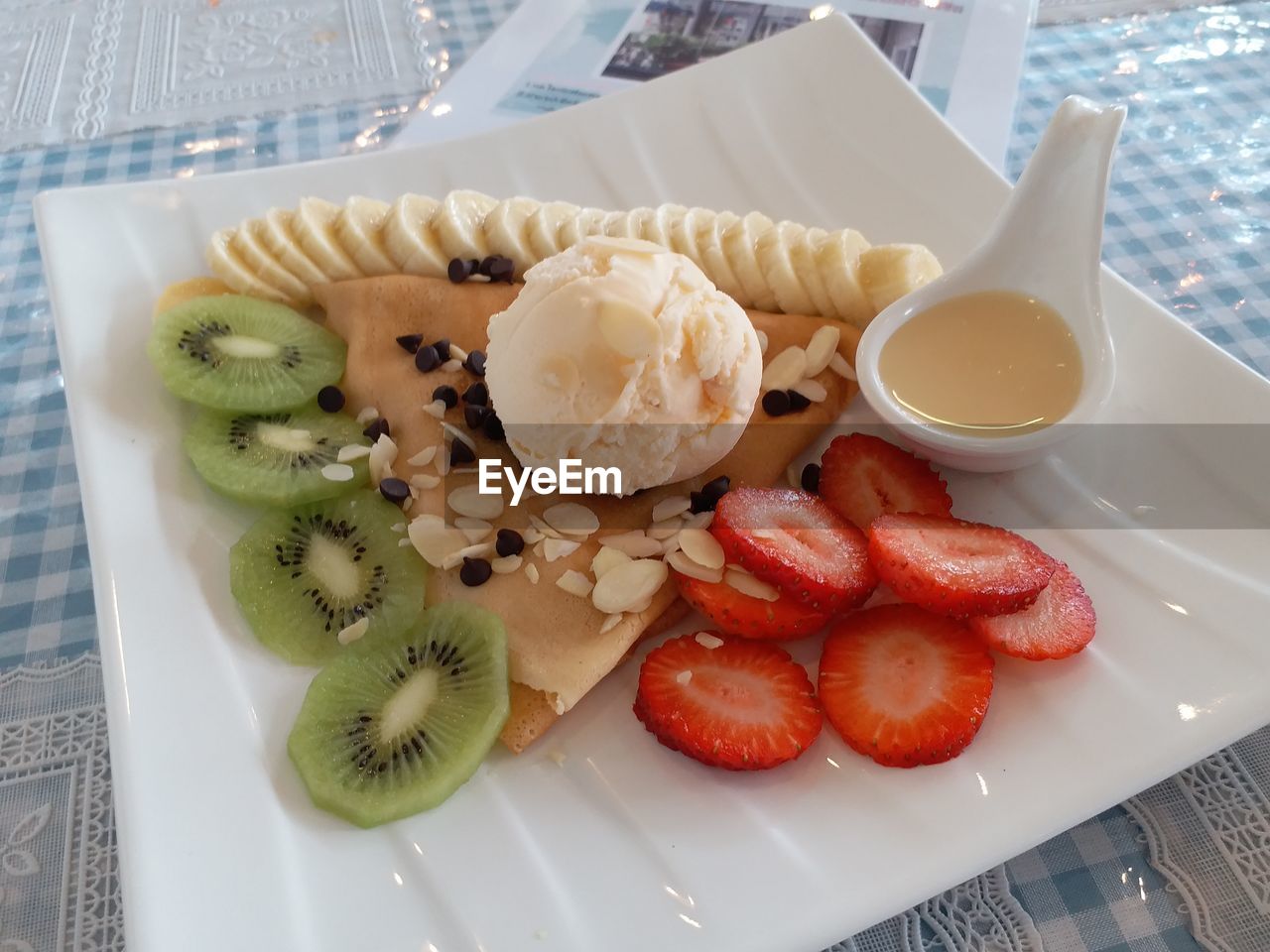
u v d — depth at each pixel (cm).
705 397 23
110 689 20
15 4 43
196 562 22
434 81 39
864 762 20
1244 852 19
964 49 37
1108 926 19
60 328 26
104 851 21
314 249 28
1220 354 23
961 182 29
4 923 20
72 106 38
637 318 21
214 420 25
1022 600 20
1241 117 35
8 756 22
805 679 21
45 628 24
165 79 39
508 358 22
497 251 28
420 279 27
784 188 31
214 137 37
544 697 21
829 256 27
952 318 25
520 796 20
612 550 22
